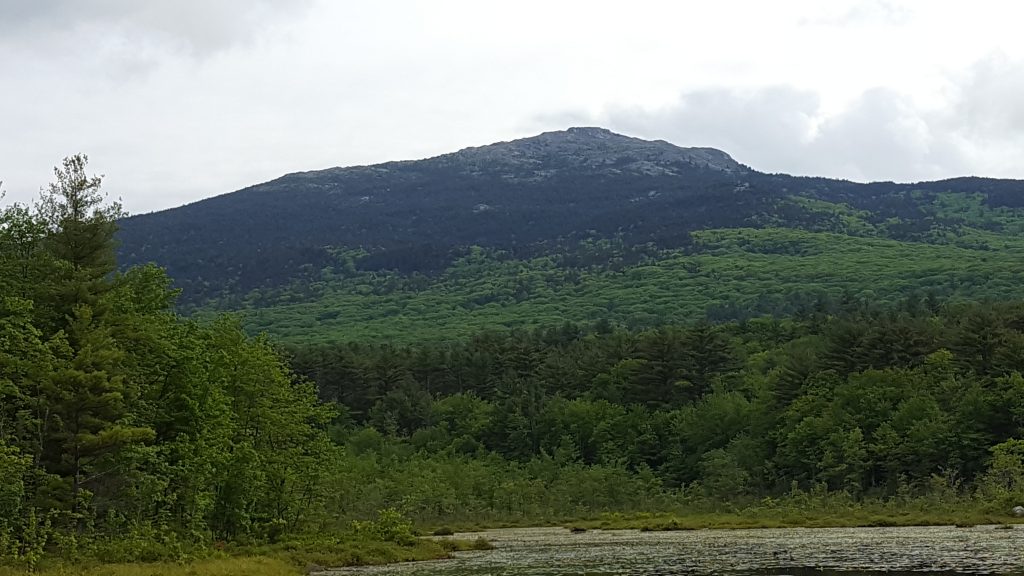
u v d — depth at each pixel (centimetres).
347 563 5456
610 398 14350
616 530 8519
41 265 5859
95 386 5044
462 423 14362
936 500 8706
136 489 5356
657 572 4453
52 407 4972
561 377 15588
